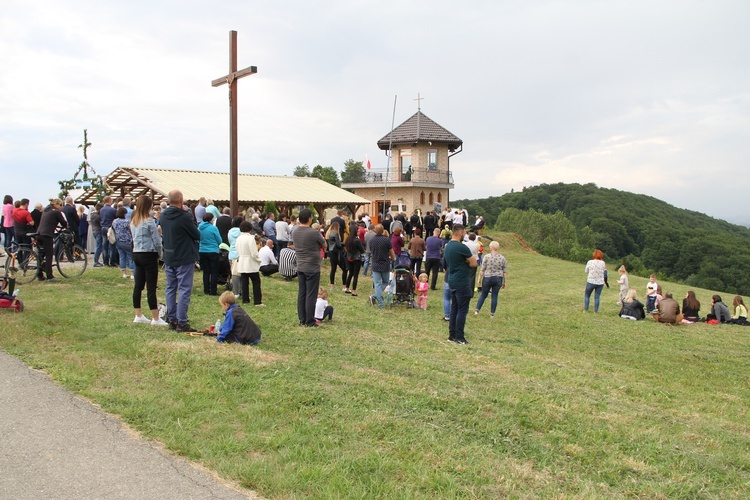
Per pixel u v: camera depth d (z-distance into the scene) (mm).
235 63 16172
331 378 7395
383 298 15062
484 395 7293
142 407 5887
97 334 8664
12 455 4801
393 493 4562
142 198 9312
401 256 15820
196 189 28516
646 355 12711
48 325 9031
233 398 6371
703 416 7980
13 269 13008
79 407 5820
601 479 5309
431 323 12852
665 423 7262
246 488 4523
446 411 6613
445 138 46406
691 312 17609
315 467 4871
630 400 8297
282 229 18781
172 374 7055
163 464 4781
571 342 13445
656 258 80250
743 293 67938
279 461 4977
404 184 45656
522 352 10891
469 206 131500
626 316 17562
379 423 6004
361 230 20500
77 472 4578
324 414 6141
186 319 9281
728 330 16469
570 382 8766
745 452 6469
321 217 35094
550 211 124188
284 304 12805
